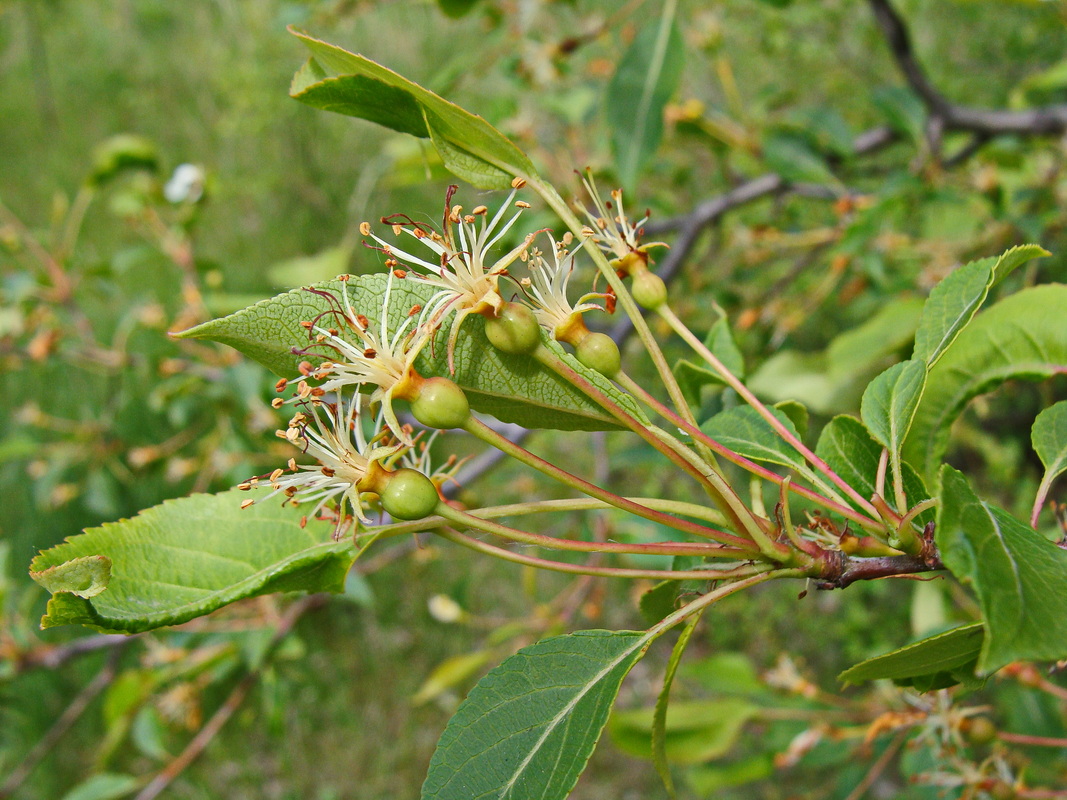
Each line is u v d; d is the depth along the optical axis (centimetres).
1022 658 9
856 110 53
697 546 12
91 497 44
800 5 48
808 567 12
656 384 48
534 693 12
